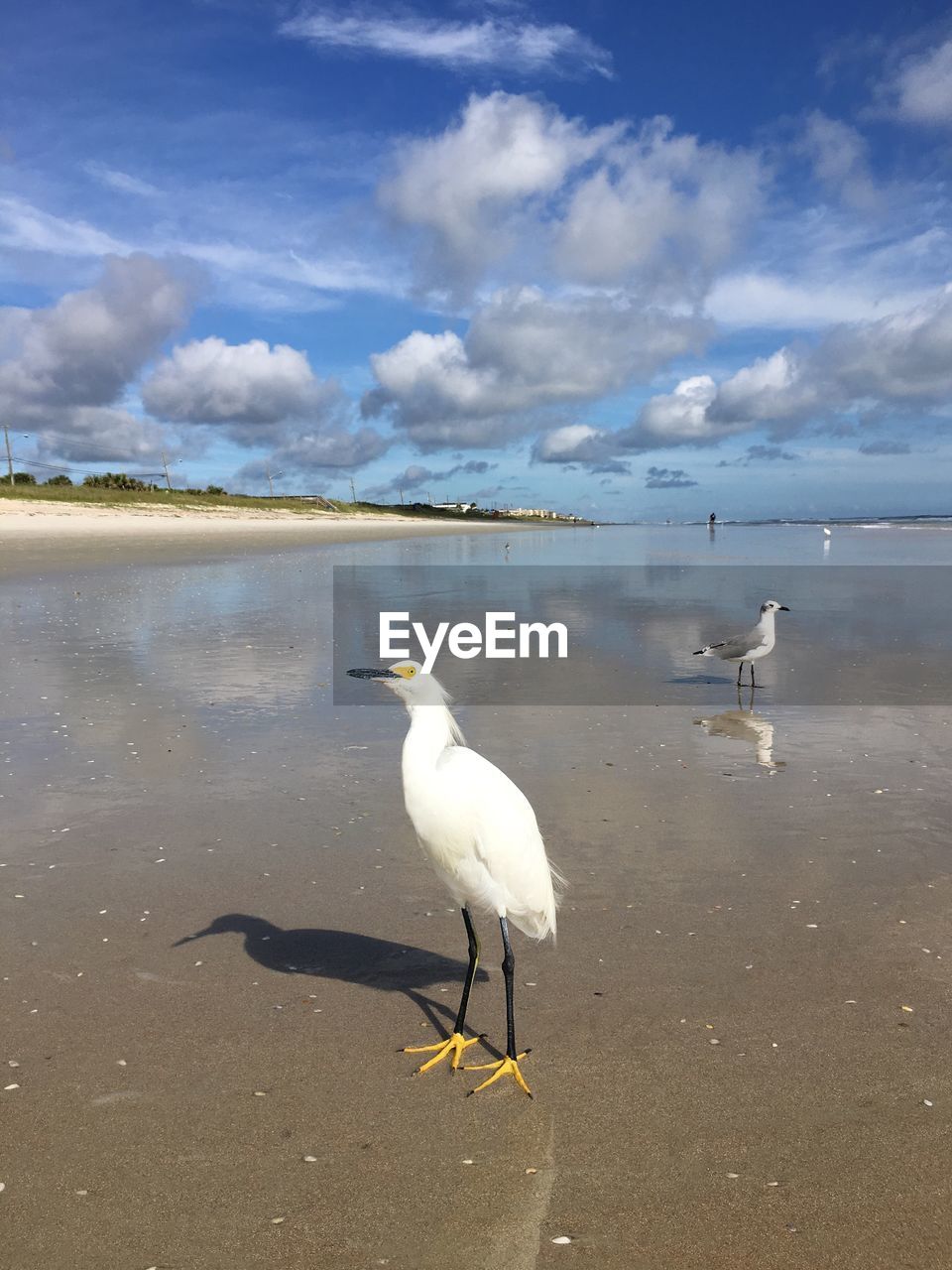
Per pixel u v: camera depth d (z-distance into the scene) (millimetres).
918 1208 901
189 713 2938
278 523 24453
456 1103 1072
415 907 1596
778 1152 982
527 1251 853
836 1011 1253
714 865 1760
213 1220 889
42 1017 1239
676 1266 835
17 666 3699
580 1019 1247
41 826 1939
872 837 1895
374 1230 878
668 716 3006
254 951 1433
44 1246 856
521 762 2477
